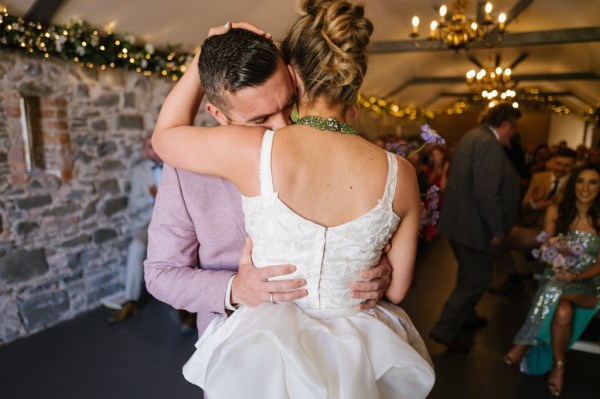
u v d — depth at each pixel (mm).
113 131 3645
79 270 3480
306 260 802
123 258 3820
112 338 3123
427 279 4438
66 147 3314
